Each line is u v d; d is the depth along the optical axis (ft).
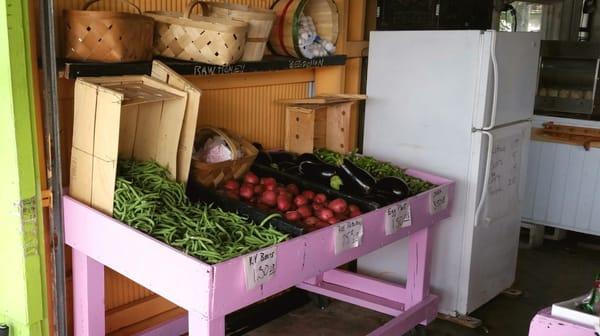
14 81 6.66
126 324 9.40
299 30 9.96
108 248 7.06
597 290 6.19
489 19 13.12
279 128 11.53
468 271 11.09
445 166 11.02
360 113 13.17
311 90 12.05
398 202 8.82
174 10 9.21
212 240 6.57
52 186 7.25
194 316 6.18
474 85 10.42
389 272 12.09
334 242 7.51
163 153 7.91
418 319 10.26
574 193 15.53
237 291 6.25
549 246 16.17
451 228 11.10
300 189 9.20
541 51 16.85
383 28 12.52
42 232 7.29
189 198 8.13
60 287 7.55
